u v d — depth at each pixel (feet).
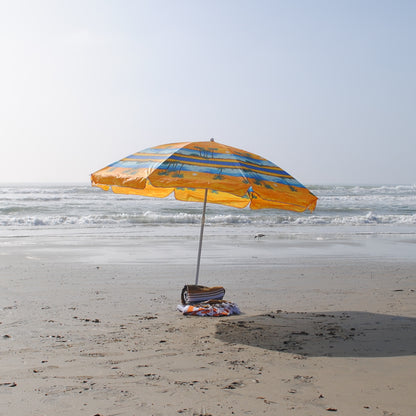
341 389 12.92
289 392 12.66
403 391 12.82
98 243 51.44
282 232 67.05
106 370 14.20
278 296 26.45
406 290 28.60
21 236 58.39
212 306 22.00
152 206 118.73
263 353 16.06
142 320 20.61
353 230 71.31
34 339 17.39
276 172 19.88
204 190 25.30
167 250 46.24
